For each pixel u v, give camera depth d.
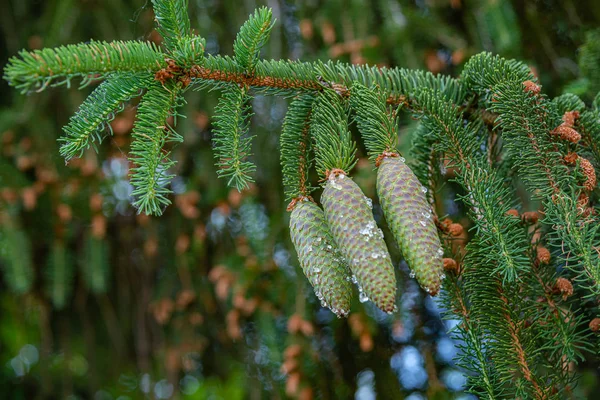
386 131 0.85
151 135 0.84
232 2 1.48
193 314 1.52
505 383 0.88
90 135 0.84
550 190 0.87
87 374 1.71
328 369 1.34
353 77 0.92
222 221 1.46
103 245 1.50
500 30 1.27
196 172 1.48
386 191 0.82
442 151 0.92
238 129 0.87
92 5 1.48
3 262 1.43
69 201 1.49
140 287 1.64
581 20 1.39
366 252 0.79
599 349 0.87
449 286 0.89
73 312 1.68
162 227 1.56
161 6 0.84
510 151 0.89
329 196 0.82
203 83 0.87
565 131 0.88
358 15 1.39
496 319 0.87
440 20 1.37
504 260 0.84
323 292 0.82
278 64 0.90
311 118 0.90
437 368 1.34
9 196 1.45
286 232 1.35
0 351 1.73
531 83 0.89
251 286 1.34
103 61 0.81
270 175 1.41
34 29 1.58
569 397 0.90
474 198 0.86
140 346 1.59
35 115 1.50
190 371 1.58
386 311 0.78
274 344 1.31
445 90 0.95
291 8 1.50
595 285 0.82
